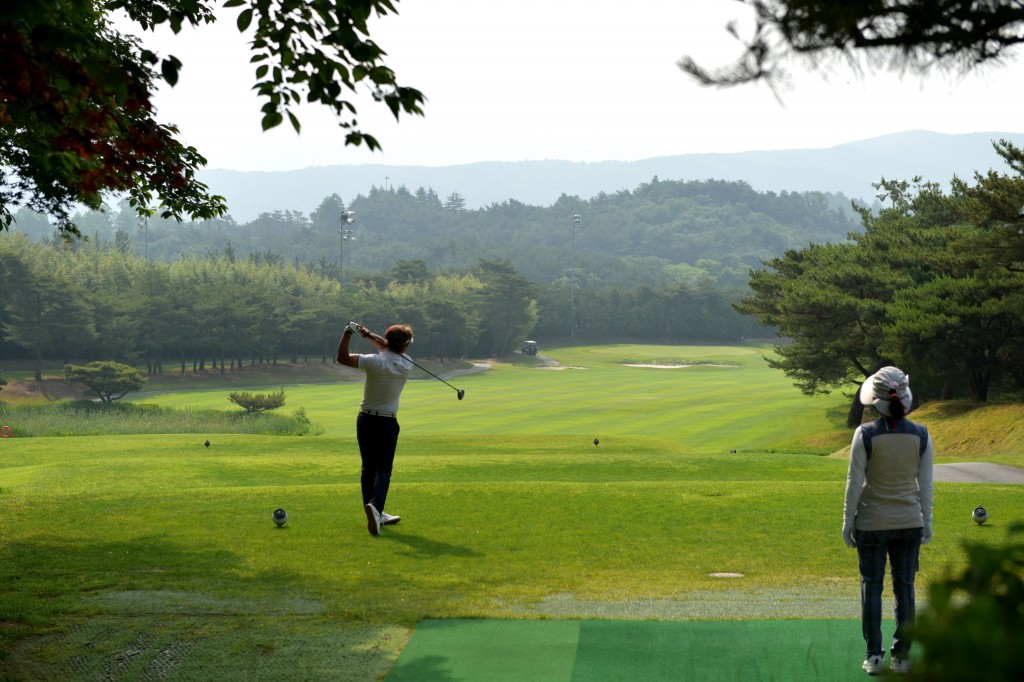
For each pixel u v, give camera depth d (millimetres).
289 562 8398
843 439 46219
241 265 147125
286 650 5707
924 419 37250
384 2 5168
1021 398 46062
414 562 8430
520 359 157250
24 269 98250
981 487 14508
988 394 49719
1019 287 38406
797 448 42625
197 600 6941
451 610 6605
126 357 118000
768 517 11078
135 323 108375
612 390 84500
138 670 5387
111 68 4613
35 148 8641
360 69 5312
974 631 1507
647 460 21844
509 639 5879
